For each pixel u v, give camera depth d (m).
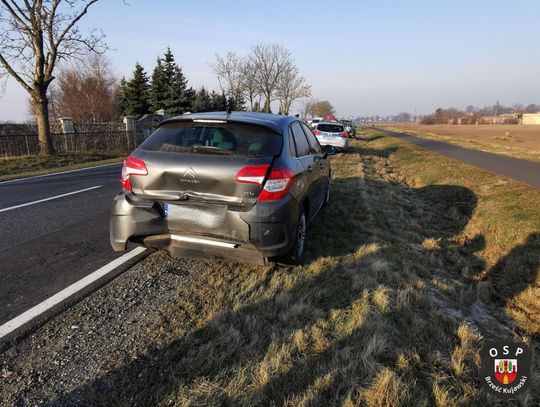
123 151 22.62
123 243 3.52
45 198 7.47
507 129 72.38
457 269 5.34
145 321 2.88
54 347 2.54
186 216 3.30
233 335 2.68
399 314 3.21
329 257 4.35
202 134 3.50
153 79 46.97
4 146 16.61
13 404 2.04
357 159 16.20
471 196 8.90
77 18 17.80
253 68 51.56
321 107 103.69
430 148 21.64
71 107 43.31
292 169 3.51
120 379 2.26
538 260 5.12
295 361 2.47
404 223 6.84
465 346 2.80
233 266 3.94
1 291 3.29
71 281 3.52
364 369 2.41
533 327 3.91
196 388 2.19
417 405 2.17
